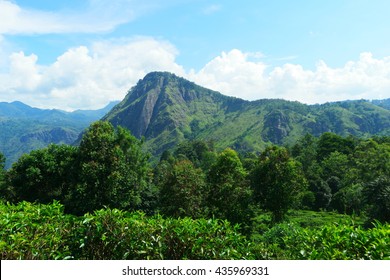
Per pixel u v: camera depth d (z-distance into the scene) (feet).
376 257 14.64
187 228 17.74
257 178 103.35
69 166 90.48
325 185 160.97
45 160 93.20
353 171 164.76
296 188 103.50
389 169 140.36
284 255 19.07
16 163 95.35
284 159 102.83
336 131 587.27
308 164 196.95
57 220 19.24
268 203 101.09
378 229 16.06
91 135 87.15
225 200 87.45
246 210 89.81
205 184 89.97
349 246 16.02
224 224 19.20
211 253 17.29
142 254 17.69
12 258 15.53
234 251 17.63
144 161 98.78
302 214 131.44
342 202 147.95
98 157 84.28
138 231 18.07
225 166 92.38
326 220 114.62
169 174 88.02
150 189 99.86
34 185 92.89
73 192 82.38
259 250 18.99
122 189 86.33
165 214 84.07
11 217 17.83
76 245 18.25
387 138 239.71
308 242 18.26
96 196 80.28
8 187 94.63
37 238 16.94
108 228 18.01
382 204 93.61
